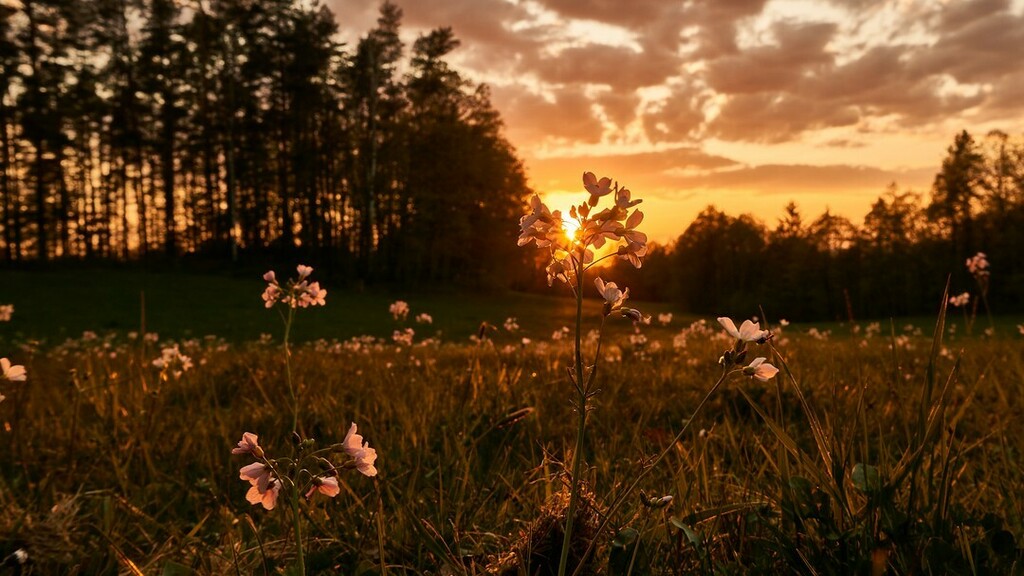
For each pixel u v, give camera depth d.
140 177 62.69
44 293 38.69
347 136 60.84
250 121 61.03
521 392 4.77
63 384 6.09
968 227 68.94
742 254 90.31
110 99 60.81
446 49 59.41
